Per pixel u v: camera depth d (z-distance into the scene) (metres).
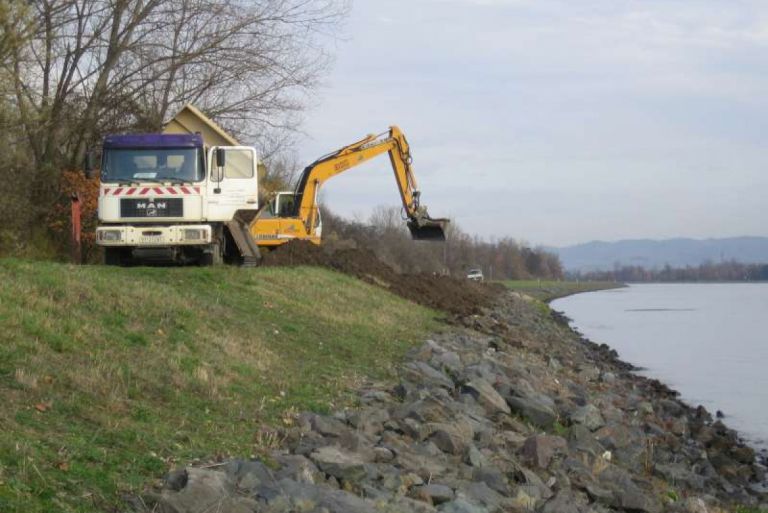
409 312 25.19
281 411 10.57
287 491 7.48
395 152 33.12
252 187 23.06
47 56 29.61
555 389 18.27
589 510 9.70
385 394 12.71
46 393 8.84
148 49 32.38
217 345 13.09
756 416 22.48
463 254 136.38
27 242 29.36
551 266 191.38
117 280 15.38
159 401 9.72
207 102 34.31
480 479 9.69
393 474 8.80
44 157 31.28
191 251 23.28
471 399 13.98
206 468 7.69
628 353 38.16
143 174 22.36
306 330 16.92
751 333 48.94
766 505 13.92
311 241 30.69
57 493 6.52
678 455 15.85
